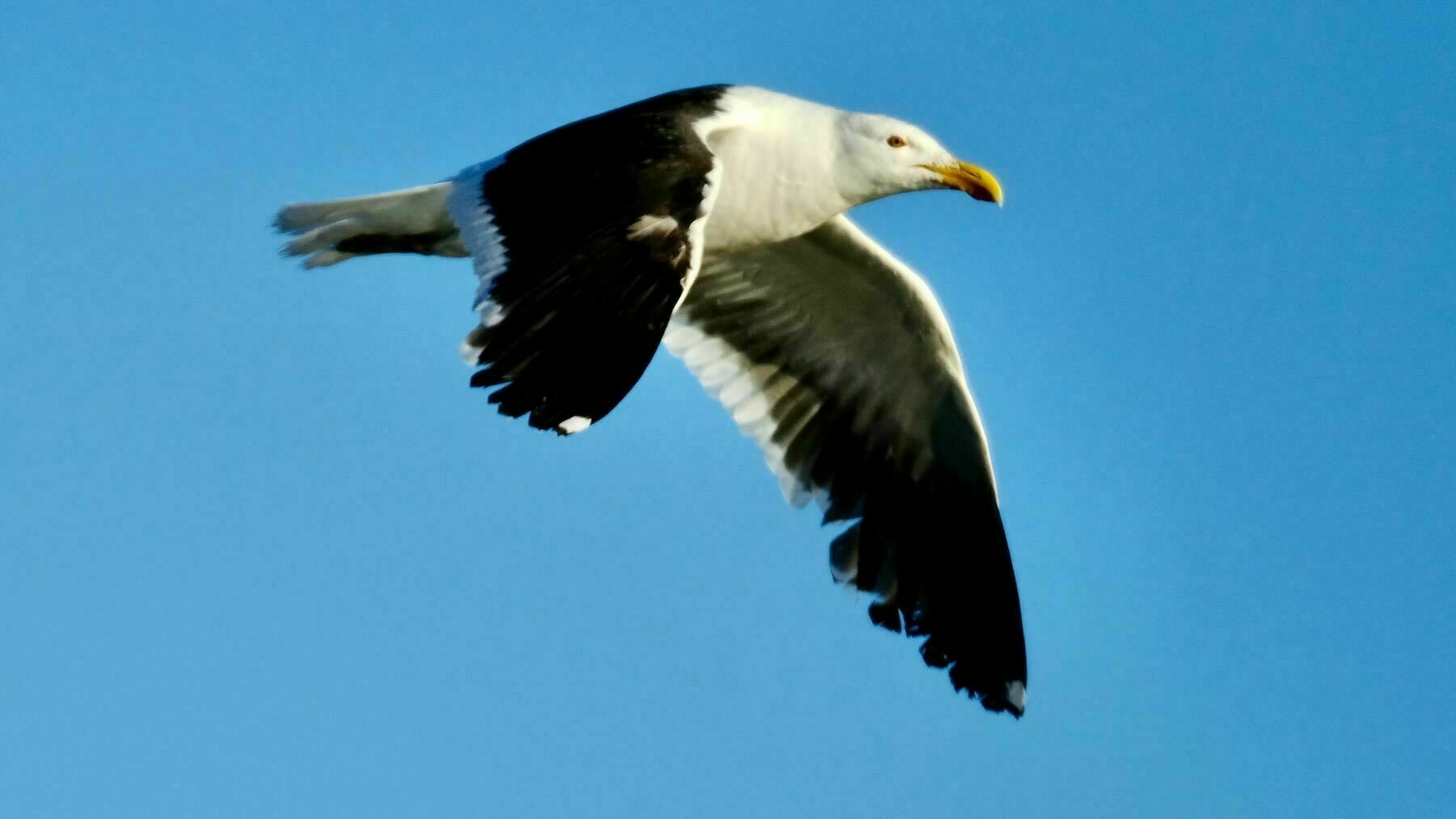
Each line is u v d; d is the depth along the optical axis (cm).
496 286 1106
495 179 1197
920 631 1443
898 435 1442
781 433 1450
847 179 1338
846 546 1447
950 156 1357
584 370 1073
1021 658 1443
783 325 1431
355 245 1288
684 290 1104
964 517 1442
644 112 1243
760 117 1314
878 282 1383
